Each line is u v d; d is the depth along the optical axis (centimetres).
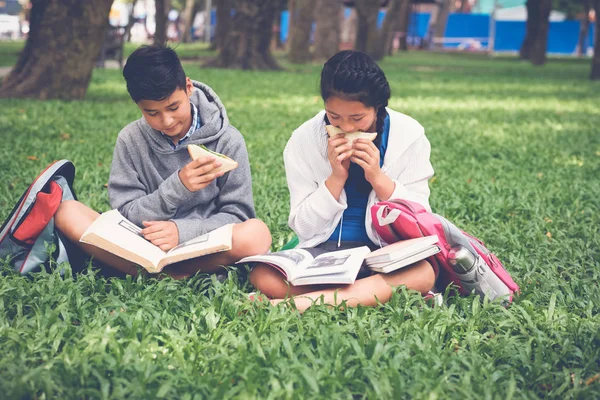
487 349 293
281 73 2052
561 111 1266
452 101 1409
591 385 264
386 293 326
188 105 344
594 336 300
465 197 574
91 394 243
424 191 360
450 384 252
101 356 260
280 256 332
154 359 267
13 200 498
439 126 1031
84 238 322
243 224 351
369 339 286
